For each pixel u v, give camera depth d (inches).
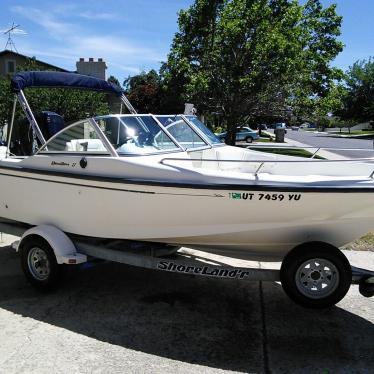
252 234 175.6
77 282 207.9
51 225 200.8
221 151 223.6
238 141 1421.0
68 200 195.6
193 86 723.4
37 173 200.5
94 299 189.8
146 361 143.9
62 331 162.7
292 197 164.6
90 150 194.2
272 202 166.9
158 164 179.8
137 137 198.4
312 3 855.1
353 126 3457.2
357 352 150.2
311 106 808.9
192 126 230.1
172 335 160.6
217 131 874.1
